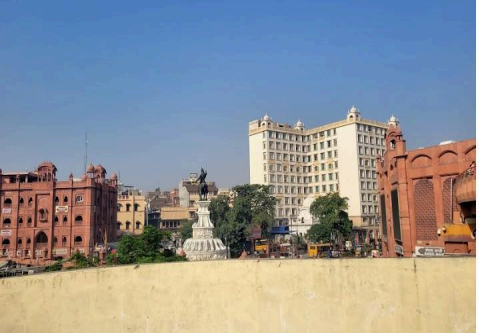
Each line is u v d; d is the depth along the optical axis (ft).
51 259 253.03
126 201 370.32
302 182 378.94
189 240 142.82
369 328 62.03
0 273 153.58
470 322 55.72
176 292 72.13
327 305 65.05
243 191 289.94
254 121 380.37
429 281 58.70
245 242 286.46
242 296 69.77
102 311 72.84
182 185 453.17
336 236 272.31
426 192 110.22
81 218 264.11
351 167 344.69
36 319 73.05
